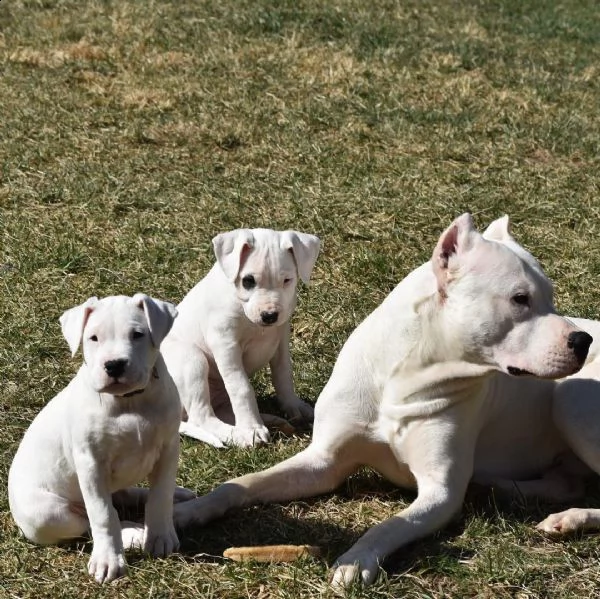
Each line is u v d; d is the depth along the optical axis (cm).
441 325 711
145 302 652
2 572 677
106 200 1318
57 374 958
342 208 1320
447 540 714
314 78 1712
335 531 731
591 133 1572
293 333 1052
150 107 1597
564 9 2267
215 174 1415
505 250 693
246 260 857
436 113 1602
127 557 679
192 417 884
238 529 725
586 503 775
